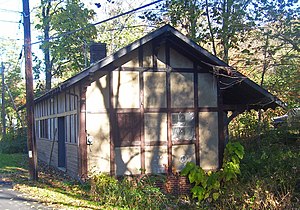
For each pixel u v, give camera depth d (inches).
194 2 848.3
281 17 584.7
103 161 568.7
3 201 430.3
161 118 602.2
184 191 599.2
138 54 593.0
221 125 634.8
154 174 592.1
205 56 595.8
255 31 637.3
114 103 578.2
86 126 563.8
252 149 792.9
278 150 684.7
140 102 591.2
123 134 581.0
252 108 671.8
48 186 538.6
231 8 753.6
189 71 620.7
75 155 597.6
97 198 471.2
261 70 660.7
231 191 542.6
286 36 562.3
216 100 634.8
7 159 922.7
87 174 555.2
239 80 597.0
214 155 629.0
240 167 634.2
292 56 560.7
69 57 1206.3
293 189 526.6
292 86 622.5
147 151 592.4
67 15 1162.6
